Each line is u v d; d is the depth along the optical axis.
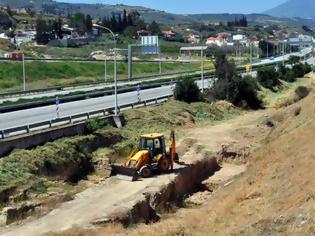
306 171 26.95
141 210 29.44
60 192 33.22
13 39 172.38
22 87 91.12
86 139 41.34
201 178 39.38
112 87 80.31
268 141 45.53
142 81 94.44
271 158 35.19
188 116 57.78
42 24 194.00
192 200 35.03
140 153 36.25
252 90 72.75
